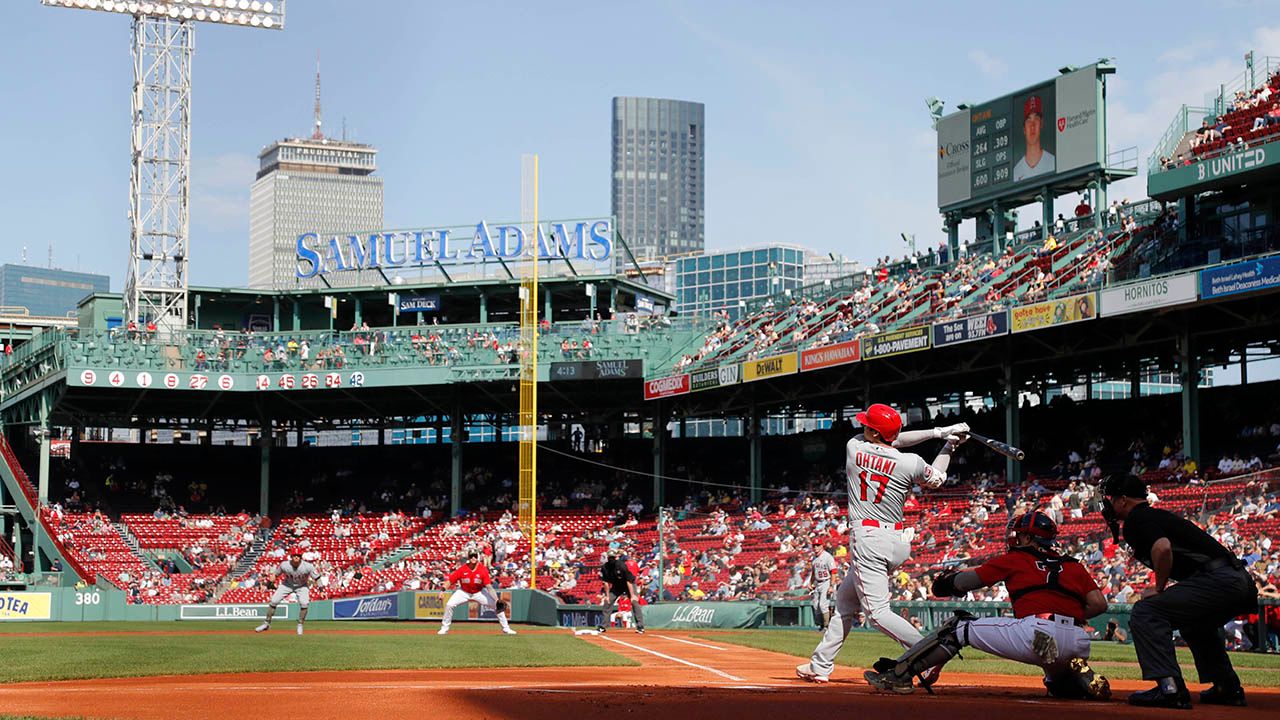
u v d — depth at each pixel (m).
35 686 14.47
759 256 188.00
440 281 72.44
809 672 13.90
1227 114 47.28
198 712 10.80
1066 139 55.12
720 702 10.85
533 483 60.28
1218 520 36.41
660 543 50.81
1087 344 47.31
